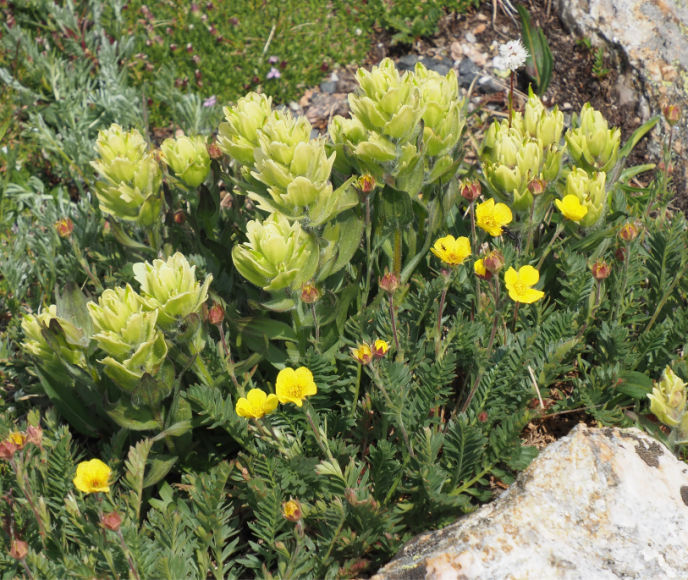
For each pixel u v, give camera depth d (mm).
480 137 946
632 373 588
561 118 647
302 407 558
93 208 815
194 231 667
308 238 553
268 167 537
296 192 538
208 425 613
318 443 539
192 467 613
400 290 619
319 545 539
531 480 507
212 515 526
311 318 589
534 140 622
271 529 535
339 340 615
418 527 558
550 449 523
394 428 581
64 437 556
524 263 634
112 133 622
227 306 606
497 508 500
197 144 636
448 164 620
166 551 514
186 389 615
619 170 675
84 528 520
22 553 462
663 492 506
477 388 574
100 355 588
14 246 812
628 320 641
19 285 779
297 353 601
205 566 529
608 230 624
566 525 488
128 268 682
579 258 637
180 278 539
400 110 560
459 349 604
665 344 629
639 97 945
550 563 472
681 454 599
